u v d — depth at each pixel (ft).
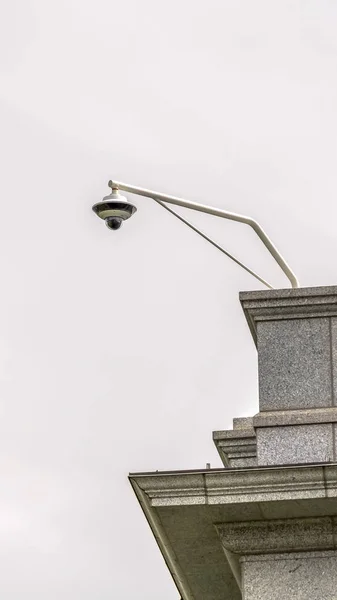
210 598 113.91
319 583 96.27
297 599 96.07
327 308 101.91
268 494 95.04
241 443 114.21
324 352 101.30
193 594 113.19
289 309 102.32
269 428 99.60
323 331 101.65
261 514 96.94
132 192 112.78
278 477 94.99
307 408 100.27
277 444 99.14
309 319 102.12
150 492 96.43
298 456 98.68
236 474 95.55
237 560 99.50
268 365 101.65
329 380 100.73
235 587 111.24
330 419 99.04
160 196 110.73
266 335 102.32
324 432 98.89
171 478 96.27
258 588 96.58
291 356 101.60
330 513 96.48
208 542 102.47
